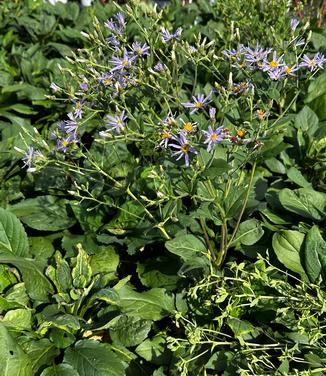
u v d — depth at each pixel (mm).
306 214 791
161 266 779
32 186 902
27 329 710
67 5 1455
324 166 878
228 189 727
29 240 813
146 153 850
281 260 728
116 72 748
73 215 846
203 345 706
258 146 699
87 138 1007
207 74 1017
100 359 673
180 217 748
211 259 742
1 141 1023
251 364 663
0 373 642
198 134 685
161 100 900
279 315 692
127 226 801
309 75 782
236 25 1081
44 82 1138
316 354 675
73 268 730
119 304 719
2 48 1300
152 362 703
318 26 1230
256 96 815
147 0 1293
